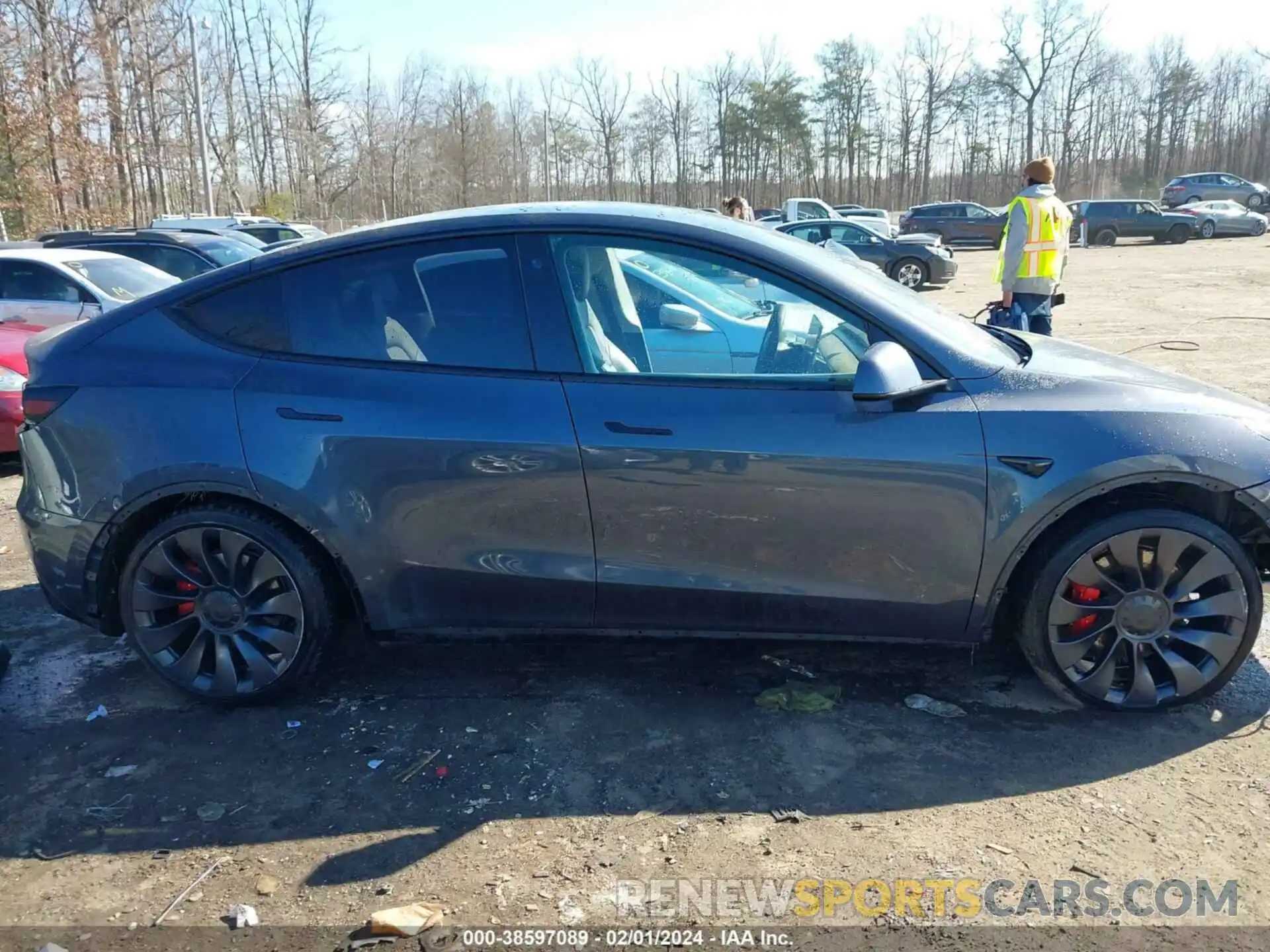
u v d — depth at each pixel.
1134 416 2.99
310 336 3.22
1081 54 71.88
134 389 3.21
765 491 2.98
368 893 2.45
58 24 26.89
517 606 3.21
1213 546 3.01
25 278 9.02
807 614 3.13
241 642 3.30
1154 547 3.04
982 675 3.48
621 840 2.63
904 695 3.37
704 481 2.99
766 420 2.98
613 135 62.81
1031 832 2.62
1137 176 73.12
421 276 3.20
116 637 3.62
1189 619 3.10
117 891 2.49
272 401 3.13
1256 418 3.10
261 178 49.56
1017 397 3.01
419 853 2.60
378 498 3.11
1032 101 72.81
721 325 3.12
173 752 3.13
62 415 3.25
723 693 3.41
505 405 3.06
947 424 2.96
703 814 2.74
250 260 3.34
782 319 3.12
